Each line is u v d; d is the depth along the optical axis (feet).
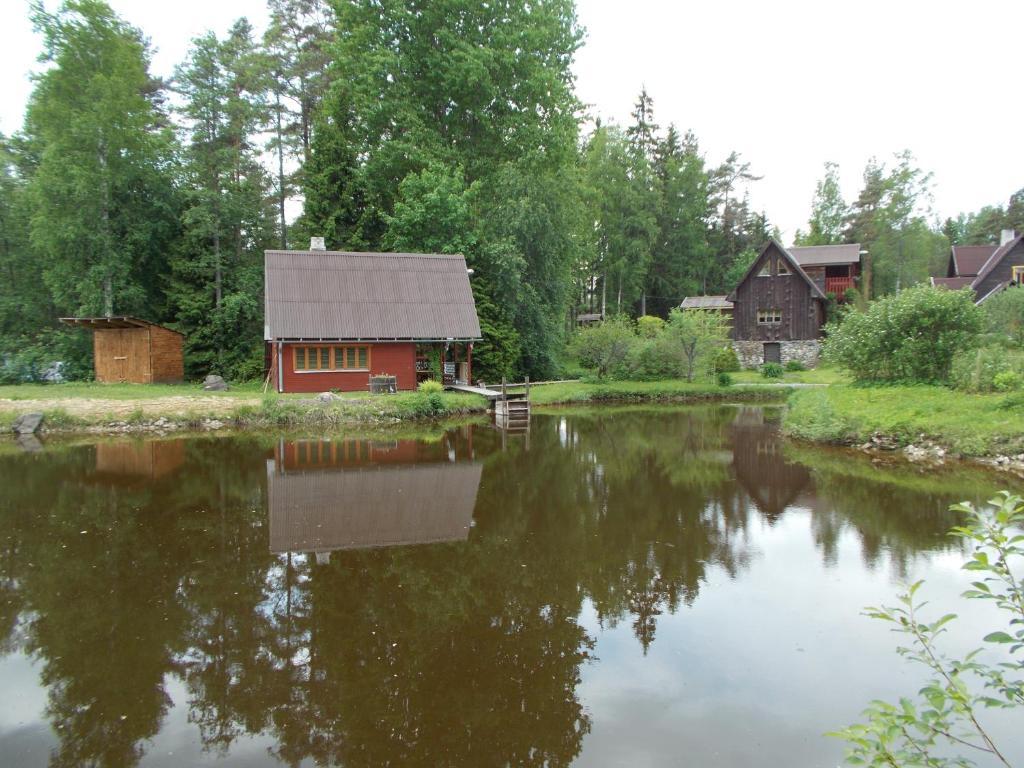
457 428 69.21
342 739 16.40
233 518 34.91
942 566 27.40
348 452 54.44
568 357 131.13
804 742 15.97
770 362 127.44
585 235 138.72
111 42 89.25
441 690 18.53
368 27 99.66
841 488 40.81
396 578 26.63
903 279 141.59
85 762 15.56
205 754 15.83
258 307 102.32
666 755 15.53
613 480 44.34
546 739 16.20
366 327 80.69
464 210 97.96
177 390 79.36
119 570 27.37
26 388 78.33
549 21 110.11
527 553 29.60
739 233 213.87
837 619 22.76
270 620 22.81
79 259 89.81
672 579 26.55
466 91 102.68
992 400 51.75
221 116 101.86
